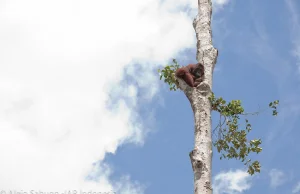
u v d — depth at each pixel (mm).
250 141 14281
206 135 12148
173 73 14180
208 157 11789
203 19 14539
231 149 14375
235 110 13570
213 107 13406
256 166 14305
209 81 13180
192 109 12891
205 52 13750
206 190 11211
